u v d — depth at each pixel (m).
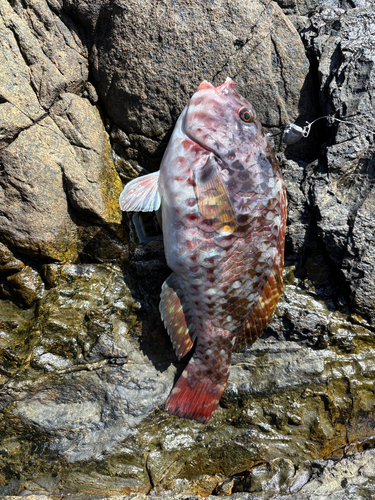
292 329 0.48
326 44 0.47
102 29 0.45
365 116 0.46
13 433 0.43
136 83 0.46
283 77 0.48
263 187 0.41
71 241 0.47
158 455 0.44
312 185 0.48
